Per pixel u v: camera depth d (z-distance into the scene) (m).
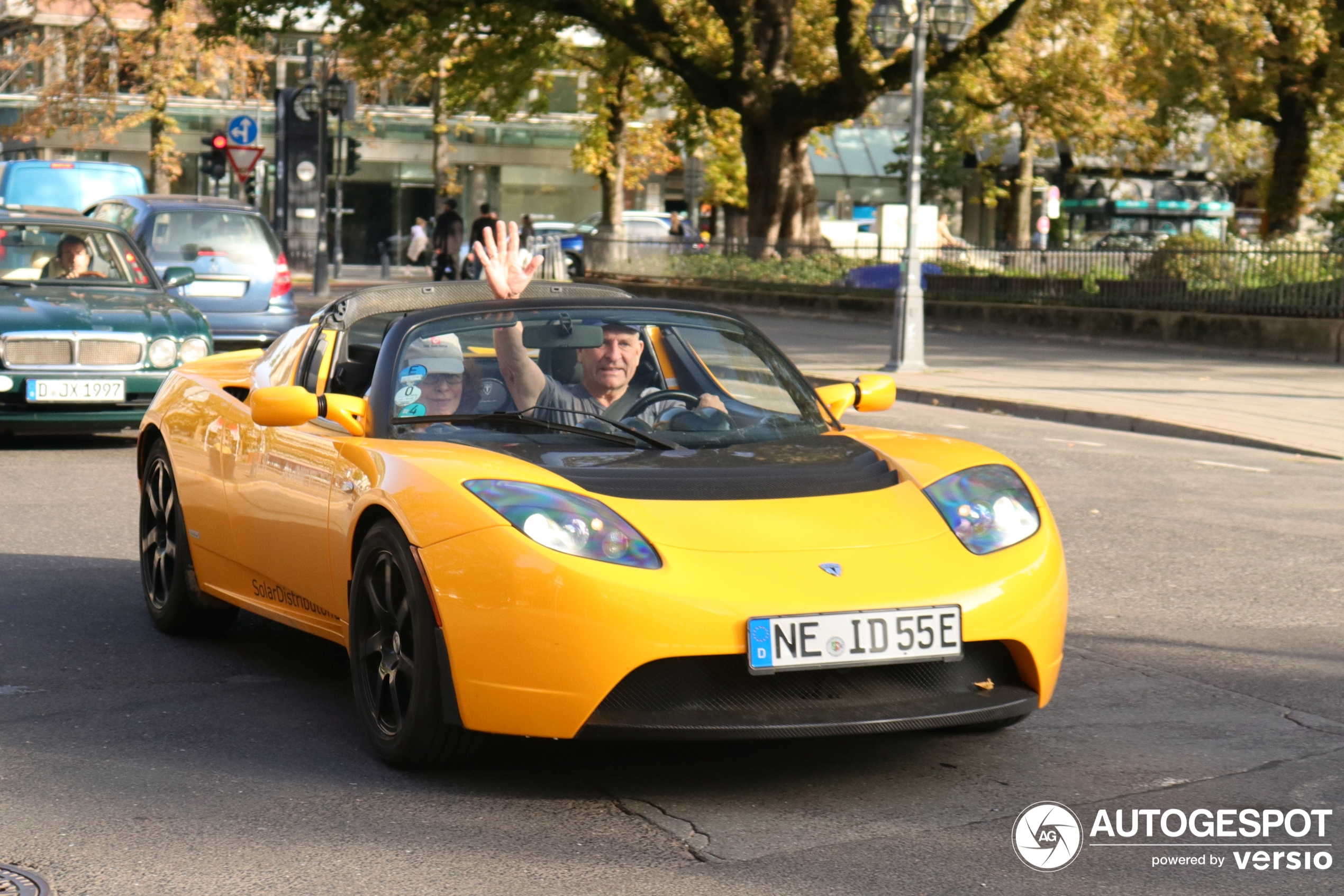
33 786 4.32
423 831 3.94
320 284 34.28
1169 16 26.12
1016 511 4.49
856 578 4.10
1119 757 4.62
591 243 37.44
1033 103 34.12
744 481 4.50
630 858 3.75
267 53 50.47
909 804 4.17
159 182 43.09
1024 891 3.54
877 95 30.91
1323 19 26.58
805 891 3.53
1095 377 18.34
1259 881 3.62
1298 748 4.72
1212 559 8.05
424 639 4.21
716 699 4.06
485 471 4.32
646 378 5.16
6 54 48.81
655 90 41.59
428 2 30.48
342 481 4.72
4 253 12.34
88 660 5.82
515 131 57.66
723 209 54.84
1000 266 26.19
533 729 4.04
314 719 5.02
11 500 9.39
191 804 4.16
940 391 16.70
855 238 46.22
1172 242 23.39
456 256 33.38
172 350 11.48
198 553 5.99
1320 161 33.78
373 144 55.62
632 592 3.95
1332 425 14.09
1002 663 4.34
